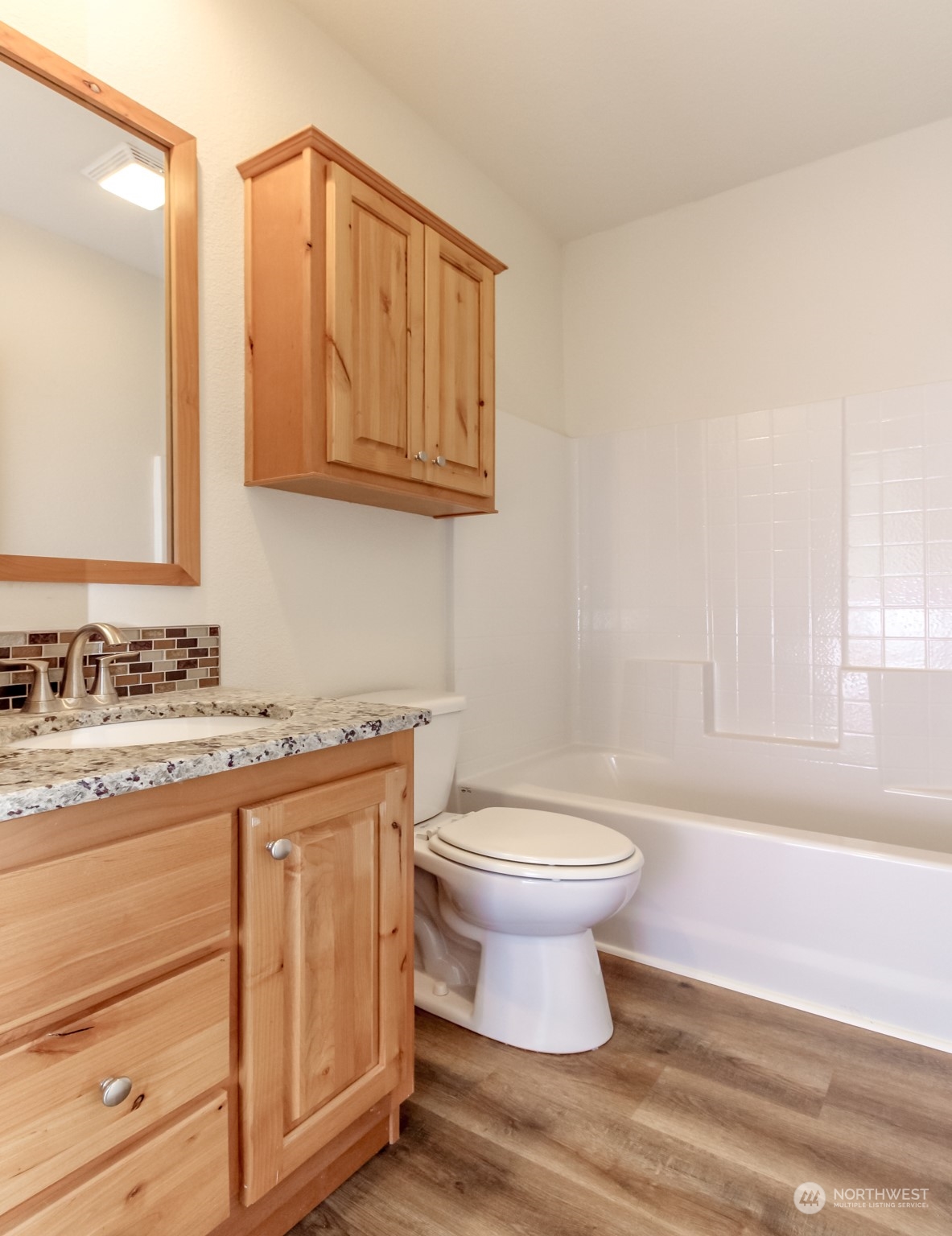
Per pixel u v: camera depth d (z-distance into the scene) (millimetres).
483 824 1735
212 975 919
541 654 2734
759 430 2568
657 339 2789
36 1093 734
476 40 1915
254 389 1589
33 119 1262
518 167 2490
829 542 2434
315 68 1847
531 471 2701
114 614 1385
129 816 832
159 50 1476
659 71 2037
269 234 1557
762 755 2471
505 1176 1200
